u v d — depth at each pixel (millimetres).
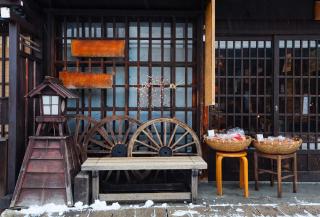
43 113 4637
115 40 5570
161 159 4988
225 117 5871
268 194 5109
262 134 5684
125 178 5672
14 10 4664
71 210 4324
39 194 4441
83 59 5750
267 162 5852
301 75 5852
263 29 5785
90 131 5367
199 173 5629
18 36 4664
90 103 5703
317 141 5809
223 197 4961
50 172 4480
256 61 5867
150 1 5512
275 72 5832
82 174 4602
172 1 5539
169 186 5133
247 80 5832
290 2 5762
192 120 5852
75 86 5531
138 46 5727
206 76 5480
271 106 5871
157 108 5742
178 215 4211
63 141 4574
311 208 4477
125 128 5754
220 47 5867
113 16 5691
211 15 5051
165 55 5828
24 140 5047
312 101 5855
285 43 5855
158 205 4602
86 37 5777
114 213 4258
